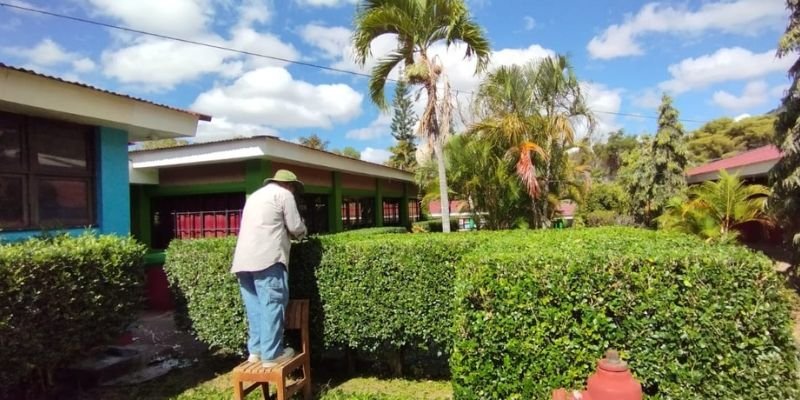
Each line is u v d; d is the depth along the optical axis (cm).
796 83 784
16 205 485
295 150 963
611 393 216
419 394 404
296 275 427
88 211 559
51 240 428
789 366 248
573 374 263
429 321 390
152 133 647
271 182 406
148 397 416
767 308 246
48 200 516
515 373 273
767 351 244
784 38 786
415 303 393
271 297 369
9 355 343
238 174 939
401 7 786
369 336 407
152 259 789
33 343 355
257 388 421
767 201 848
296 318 400
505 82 1055
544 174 1087
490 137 1060
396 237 457
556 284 269
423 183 1352
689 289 252
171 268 468
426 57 809
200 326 450
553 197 1122
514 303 274
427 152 853
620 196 1962
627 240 381
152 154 923
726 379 245
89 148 566
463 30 792
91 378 446
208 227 1009
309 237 447
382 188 1670
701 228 1016
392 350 421
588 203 1928
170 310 798
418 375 448
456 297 294
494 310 278
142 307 470
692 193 1356
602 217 1908
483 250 348
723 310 247
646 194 1627
